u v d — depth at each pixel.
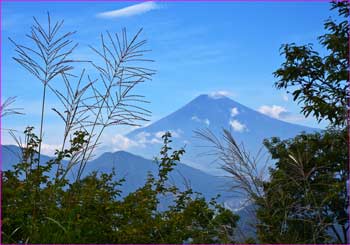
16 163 5.11
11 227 4.53
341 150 7.34
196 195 6.01
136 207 5.78
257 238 4.44
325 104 7.91
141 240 5.32
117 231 5.21
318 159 7.46
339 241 4.63
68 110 4.54
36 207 4.72
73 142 5.14
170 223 5.66
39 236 4.16
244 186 4.49
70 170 4.73
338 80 8.09
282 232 4.42
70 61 4.45
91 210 5.40
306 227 4.47
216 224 5.12
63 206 4.86
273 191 4.51
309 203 4.56
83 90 4.53
